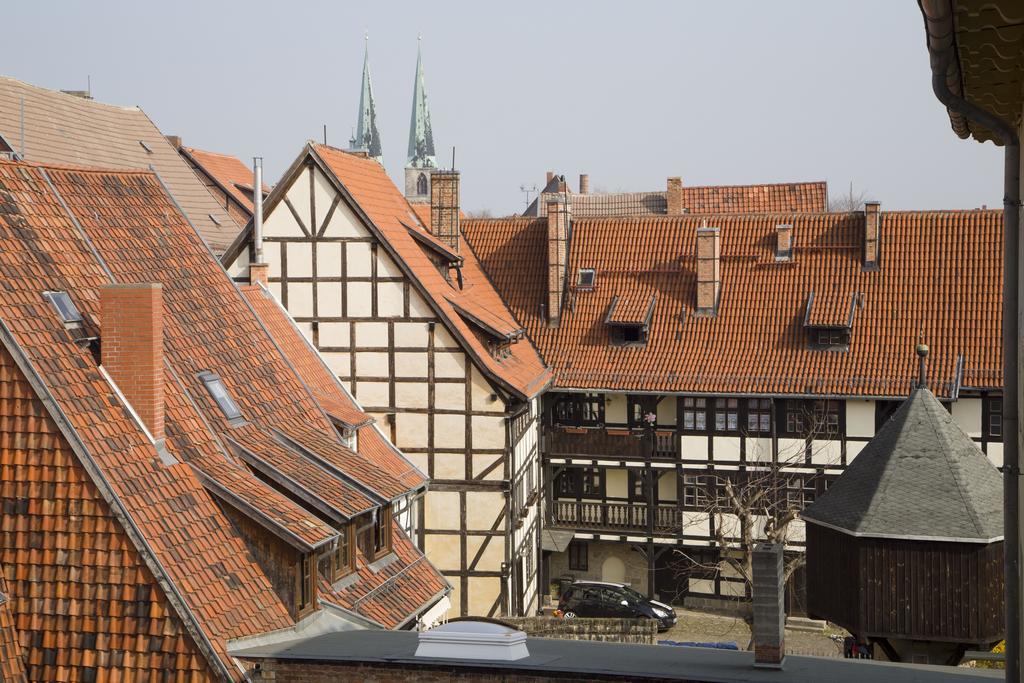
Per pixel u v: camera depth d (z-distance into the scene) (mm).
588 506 38594
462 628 14586
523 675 13656
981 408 35562
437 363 31672
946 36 7848
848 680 13086
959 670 14344
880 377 36000
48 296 16719
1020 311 9703
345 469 19781
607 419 38688
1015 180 10273
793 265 38875
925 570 19391
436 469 31875
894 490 19891
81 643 14969
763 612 13789
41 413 15492
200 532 16234
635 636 24828
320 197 31656
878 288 37719
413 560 22188
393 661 14062
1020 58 8734
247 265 31719
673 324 38875
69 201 19047
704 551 38406
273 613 16203
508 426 31531
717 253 39000
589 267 40594
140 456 16312
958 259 37562
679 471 37812
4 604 15117
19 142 40031
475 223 42562
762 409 37094
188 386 18797
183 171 51219
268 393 20641
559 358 38969
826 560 20500
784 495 36938
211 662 14664
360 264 31703
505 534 31688
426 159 146875
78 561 15195
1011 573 10633
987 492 19766
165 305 19703
